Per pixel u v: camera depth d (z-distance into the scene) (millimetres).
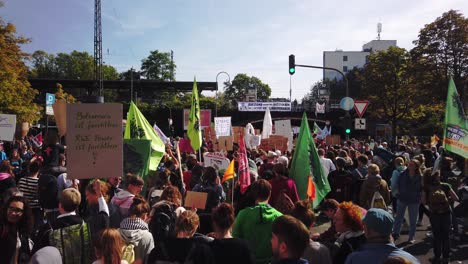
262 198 4816
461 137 7750
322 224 10570
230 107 52781
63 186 6945
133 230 4336
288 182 6652
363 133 50062
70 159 5000
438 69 38625
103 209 4715
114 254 3559
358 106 19656
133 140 7750
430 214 7902
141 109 53875
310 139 6949
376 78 41531
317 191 6770
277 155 12070
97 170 5031
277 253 3316
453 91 7891
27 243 4859
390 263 2541
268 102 48000
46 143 7828
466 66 37531
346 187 10297
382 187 8461
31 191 6977
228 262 3674
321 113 47688
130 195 5453
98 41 48531
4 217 4465
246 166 7156
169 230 4914
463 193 9805
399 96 40812
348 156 12797
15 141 15086
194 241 3656
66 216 4199
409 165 9195
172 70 90500
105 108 5066
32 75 97188
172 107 53312
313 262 4055
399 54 41094
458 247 8992
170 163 8961
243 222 4684
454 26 38094
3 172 7582
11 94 29719
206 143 17531
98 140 5059
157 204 5207
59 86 48906
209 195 6566
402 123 45406
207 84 56688
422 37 39625
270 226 4621
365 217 3717
